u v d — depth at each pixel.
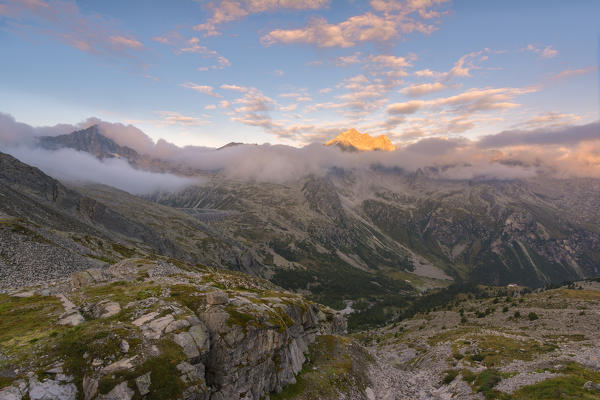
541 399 44.41
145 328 31.58
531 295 157.50
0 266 61.03
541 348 72.94
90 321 33.09
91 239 106.06
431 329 146.25
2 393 21.91
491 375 59.12
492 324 123.38
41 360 25.73
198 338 32.47
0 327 31.55
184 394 26.61
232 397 32.19
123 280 50.91
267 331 39.41
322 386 44.84
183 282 52.84
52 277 64.50
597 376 49.19
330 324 84.12
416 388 63.25
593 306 115.12
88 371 25.42
